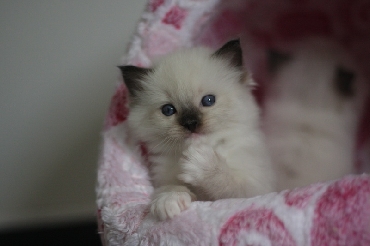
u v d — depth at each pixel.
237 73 0.27
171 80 0.26
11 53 0.35
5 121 0.36
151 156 0.27
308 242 0.18
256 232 0.19
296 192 0.19
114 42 0.35
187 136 0.25
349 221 0.18
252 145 0.26
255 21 0.30
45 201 0.38
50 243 0.38
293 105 0.33
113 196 0.24
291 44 0.32
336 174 0.31
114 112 0.27
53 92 0.36
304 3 0.30
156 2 0.27
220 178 0.24
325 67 0.32
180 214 0.21
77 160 0.37
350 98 0.32
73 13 0.34
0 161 0.37
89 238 0.38
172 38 0.28
